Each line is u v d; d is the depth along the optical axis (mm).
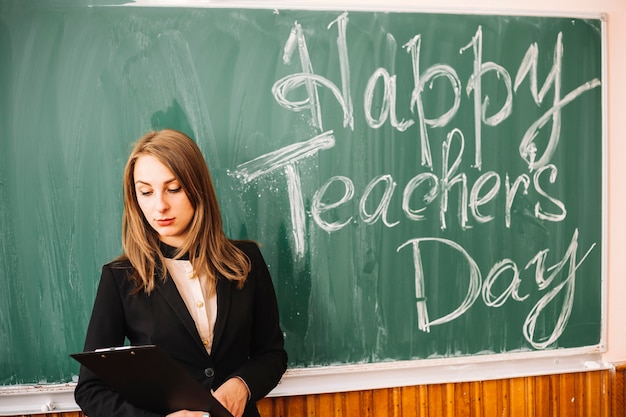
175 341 1131
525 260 1642
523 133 1617
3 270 1426
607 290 1694
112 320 1146
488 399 1673
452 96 1576
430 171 1577
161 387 1005
